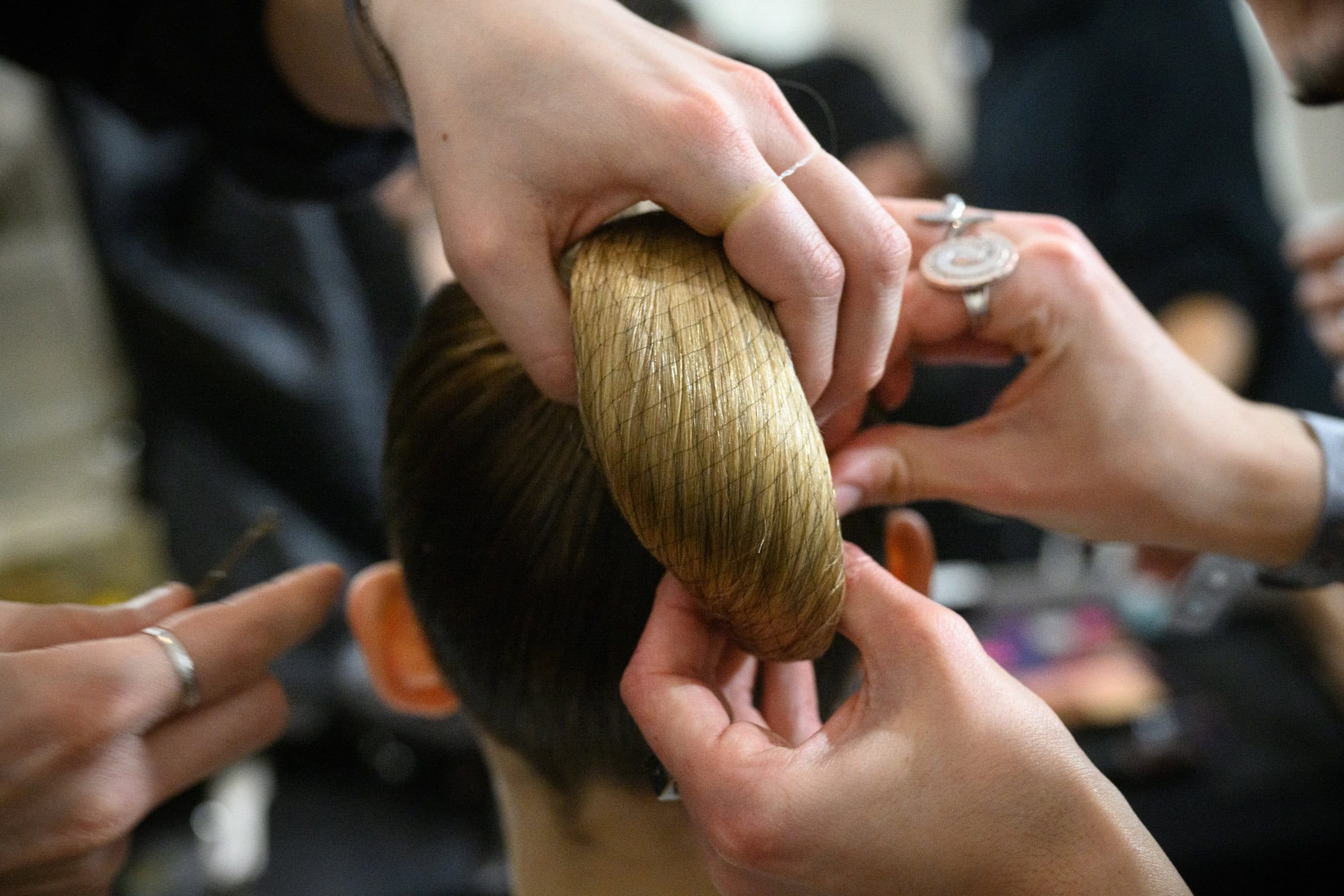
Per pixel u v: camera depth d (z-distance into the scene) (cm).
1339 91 58
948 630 45
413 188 131
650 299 41
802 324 43
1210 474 61
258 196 88
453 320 55
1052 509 60
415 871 112
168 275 134
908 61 224
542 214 44
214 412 139
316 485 140
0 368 148
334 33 73
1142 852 42
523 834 64
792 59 132
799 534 40
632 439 39
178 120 83
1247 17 161
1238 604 117
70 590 146
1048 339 56
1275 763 101
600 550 51
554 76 43
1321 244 99
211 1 74
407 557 57
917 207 60
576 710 55
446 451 53
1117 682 109
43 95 131
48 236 146
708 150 40
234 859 115
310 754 124
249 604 53
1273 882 99
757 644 45
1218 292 128
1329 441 65
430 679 68
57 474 152
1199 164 128
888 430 58
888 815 43
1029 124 141
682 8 103
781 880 45
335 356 136
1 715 44
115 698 47
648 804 58
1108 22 134
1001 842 43
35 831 46
